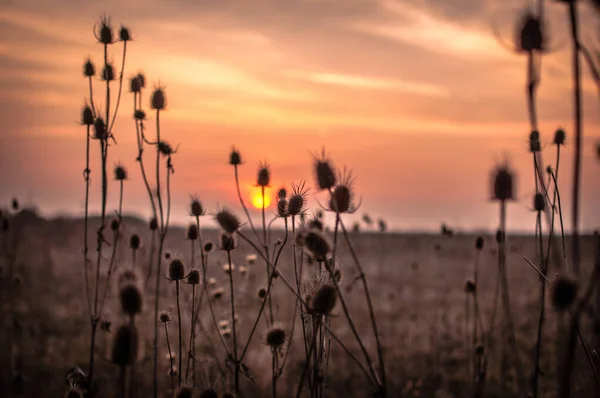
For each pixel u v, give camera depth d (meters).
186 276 6.06
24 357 11.30
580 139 2.68
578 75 2.66
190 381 6.17
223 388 6.23
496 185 4.49
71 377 6.03
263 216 6.54
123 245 9.41
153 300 8.95
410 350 13.62
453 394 10.16
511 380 9.51
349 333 15.02
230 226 4.61
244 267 8.93
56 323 14.85
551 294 2.90
